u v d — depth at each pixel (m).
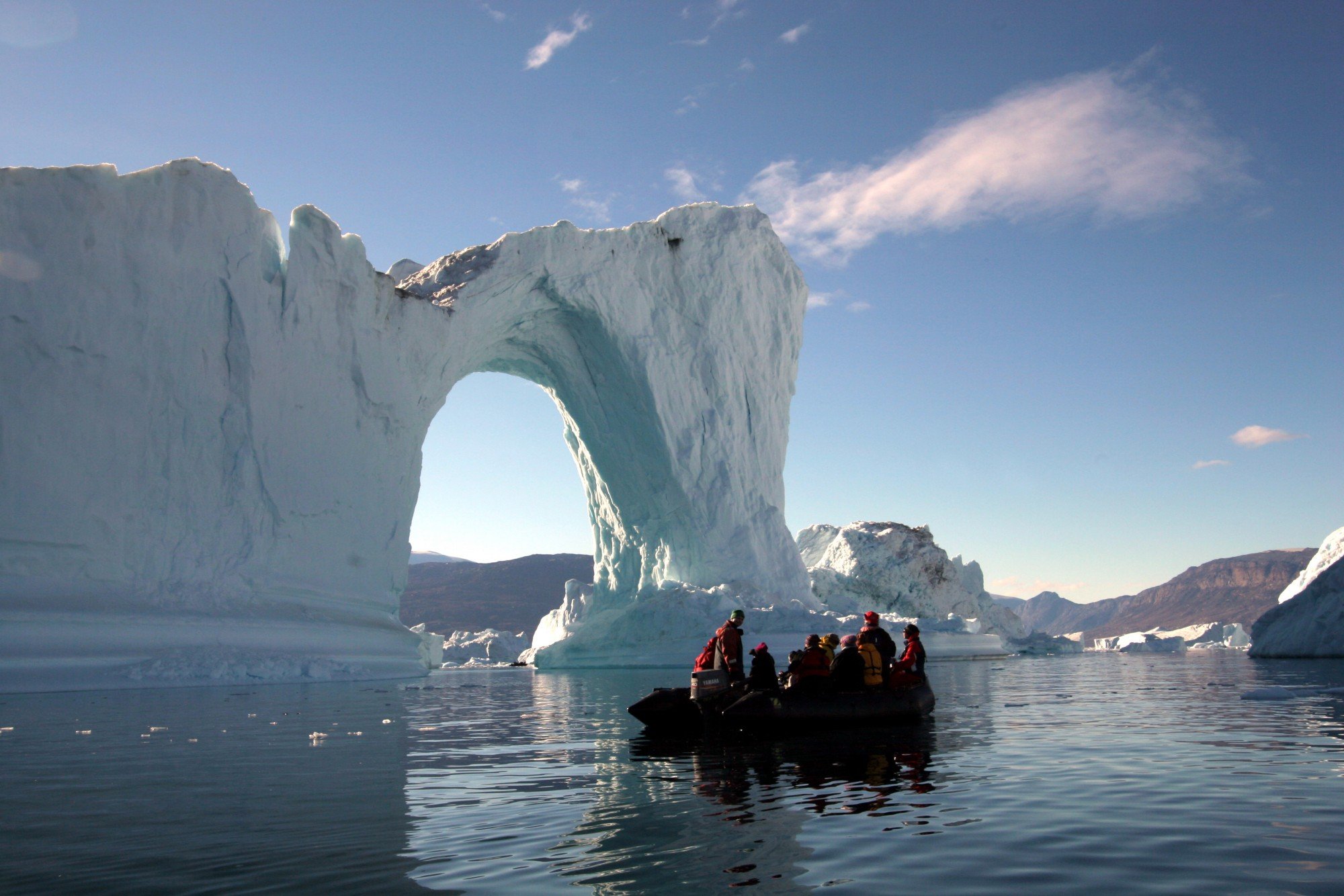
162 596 19.67
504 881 3.70
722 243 37.16
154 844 4.38
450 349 28.20
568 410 37.34
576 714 11.34
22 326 18.34
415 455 27.11
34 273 18.53
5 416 17.97
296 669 19.36
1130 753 7.08
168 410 20.55
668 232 36.31
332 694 15.27
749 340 38.28
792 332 40.81
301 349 23.25
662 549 36.62
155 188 20.47
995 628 50.44
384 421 25.52
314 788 5.89
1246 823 4.57
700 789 5.76
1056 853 4.04
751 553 35.72
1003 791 5.55
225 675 17.80
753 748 7.75
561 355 35.09
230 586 20.97
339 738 8.68
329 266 23.98
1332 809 4.87
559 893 3.52
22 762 7.11
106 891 3.57
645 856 4.07
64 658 16.44
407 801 5.42
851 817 4.85
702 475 35.72
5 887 3.65
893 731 8.88
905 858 3.98
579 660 30.91
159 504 20.22
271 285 22.70
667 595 31.84
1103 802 5.16
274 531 22.23
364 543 24.67
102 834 4.60
